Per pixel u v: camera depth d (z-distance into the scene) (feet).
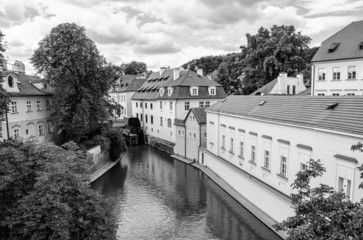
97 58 109.60
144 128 183.11
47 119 121.80
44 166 41.34
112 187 91.56
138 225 65.36
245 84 168.45
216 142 99.14
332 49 111.86
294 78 133.39
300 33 151.43
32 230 35.37
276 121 60.23
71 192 39.17
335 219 19.17
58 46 101.35
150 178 100.58
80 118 101.14
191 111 119.55
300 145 53.11
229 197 79.56
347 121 45.06
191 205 75.41
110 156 124.36
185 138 127.44
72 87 109.81
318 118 51.24
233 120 84.23
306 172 23.27
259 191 67.82
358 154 40.98
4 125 97.30
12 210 36.35
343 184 43.96
